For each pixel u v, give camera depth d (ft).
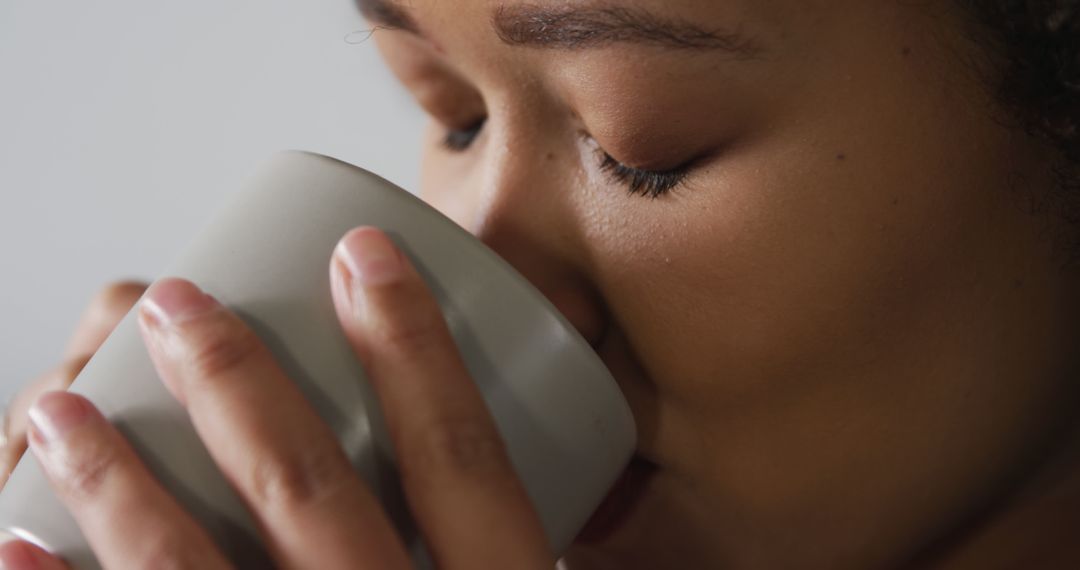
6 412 3.14
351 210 2.00
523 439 2.03
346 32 4.70
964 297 2.23
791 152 2.06
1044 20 2.10
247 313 1.98
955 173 2.12
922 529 2.50
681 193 2.14
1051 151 2.21
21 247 5.76
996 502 2.58
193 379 1.92
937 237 2.15
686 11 1.96
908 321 2.21
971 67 2.10
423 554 2.07
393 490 2.02
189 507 1.97
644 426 2.35
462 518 1.96
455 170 2.61
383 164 4.85
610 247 2.21
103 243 5.67
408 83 2.53
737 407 2.26
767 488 2.36
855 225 2.10
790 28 2.00
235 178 5.28
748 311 2.15
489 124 2.33
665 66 2.00
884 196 2.09
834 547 2.47
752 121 2.05
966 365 2.30
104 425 1.99
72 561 2.02
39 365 5.96
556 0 2.02
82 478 1.96
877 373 2.24
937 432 2.35
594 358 2.04
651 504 2.52
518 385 2.01
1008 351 2.33
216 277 2.01
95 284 5.76
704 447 2.33
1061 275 2.34
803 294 2.13
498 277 1.99
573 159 2.25
